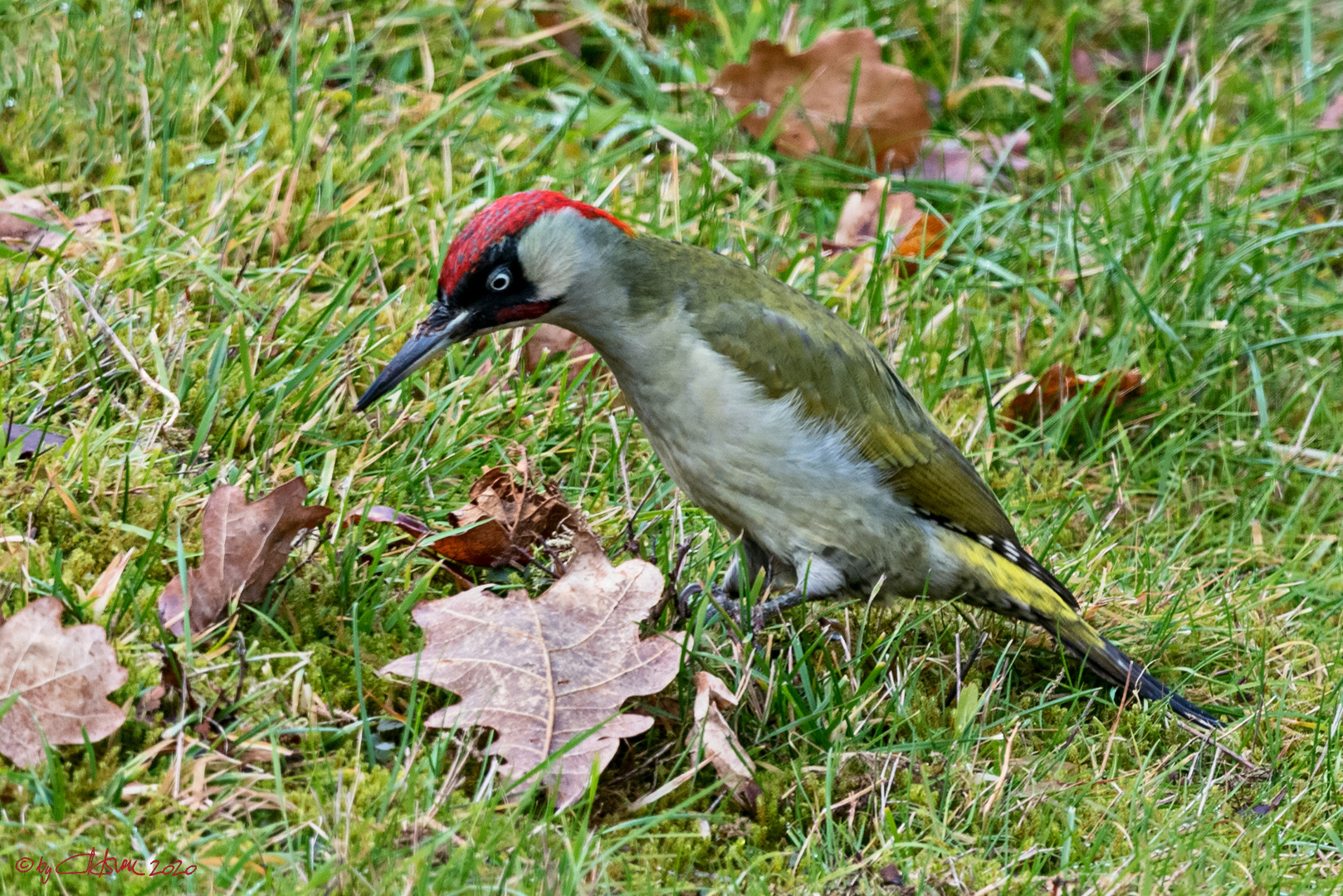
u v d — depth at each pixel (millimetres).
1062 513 9133
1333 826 6633
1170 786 6805
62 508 6645
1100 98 13094
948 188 11688
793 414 7098
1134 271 11086
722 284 7230
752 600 7176
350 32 10797
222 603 6242
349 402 8180
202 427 7289
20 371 7594
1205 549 9336
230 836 5242
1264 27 14086
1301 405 10602
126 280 8398
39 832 5078
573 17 12383
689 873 5824
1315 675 7926
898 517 7418
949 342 9578
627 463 8438
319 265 9133
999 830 6238
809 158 11844
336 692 6082
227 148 9891
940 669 7445
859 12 12844
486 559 7059
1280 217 12039
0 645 5426
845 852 6047
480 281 6898
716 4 12602
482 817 5500
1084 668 7586
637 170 11125
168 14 10977
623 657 6176
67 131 9703
